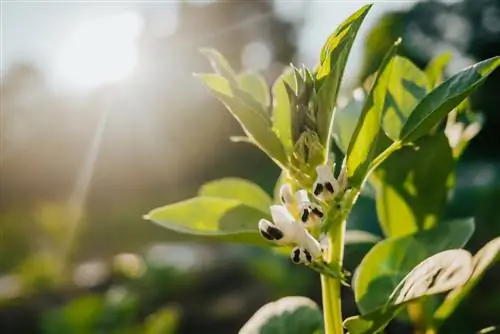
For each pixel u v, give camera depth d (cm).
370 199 259
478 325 633
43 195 2130
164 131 2245
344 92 221
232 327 874
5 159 2091
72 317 713
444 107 141
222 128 2223
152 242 1520
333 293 151
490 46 1417
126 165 2203
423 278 133
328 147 148
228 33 2956
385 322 136
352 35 144
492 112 1352
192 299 949
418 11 1087
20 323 941
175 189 2225
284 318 161
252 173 1809
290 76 169
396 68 181
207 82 160
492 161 1275
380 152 182
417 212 193
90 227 1553
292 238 142
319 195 142
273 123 167
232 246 1203
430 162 189
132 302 750
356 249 222
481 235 698
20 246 1233
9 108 2114
